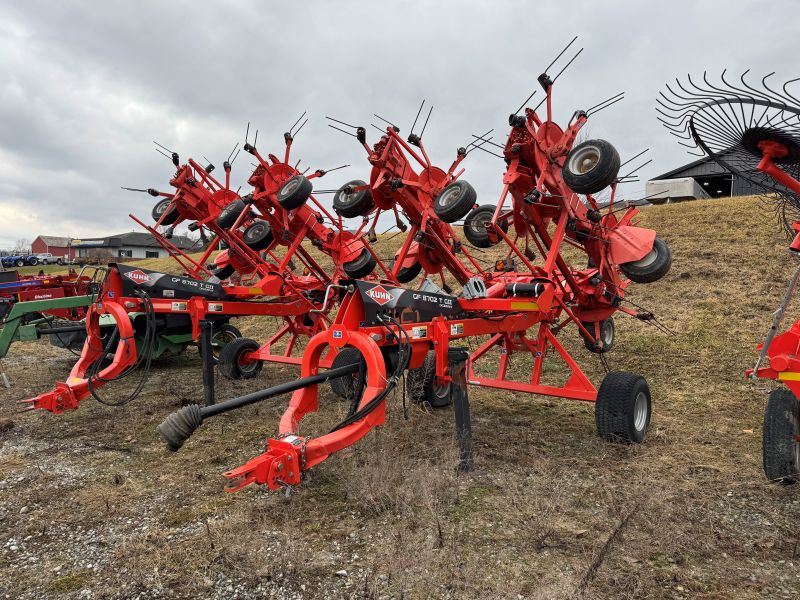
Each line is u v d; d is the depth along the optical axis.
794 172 4.10
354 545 3.69
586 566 3.37
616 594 3.10
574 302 7.43
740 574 3.31
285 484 3.86
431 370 6.72
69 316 13.29
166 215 9.33
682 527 3.84
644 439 5.80
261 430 6.27
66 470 5.17
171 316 9.46
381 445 5.33
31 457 5.54
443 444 5.54
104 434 6.25
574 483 4.66
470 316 5.94
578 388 6.01
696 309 11.87
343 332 4.59
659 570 3.34
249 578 3.32
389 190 6.45
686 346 10.01
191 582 3.29
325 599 3.12
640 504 4.17
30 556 3.66
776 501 4.30
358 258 9.61
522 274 7.35
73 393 5.95
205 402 7.03
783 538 3.74
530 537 3.74
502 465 5.09
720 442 5.70
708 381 8.19
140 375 9.53
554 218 6.30
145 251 68.81
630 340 10.64
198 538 3.81
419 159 6.41
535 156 5.44
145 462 5.35
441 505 4.21
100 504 4.41
